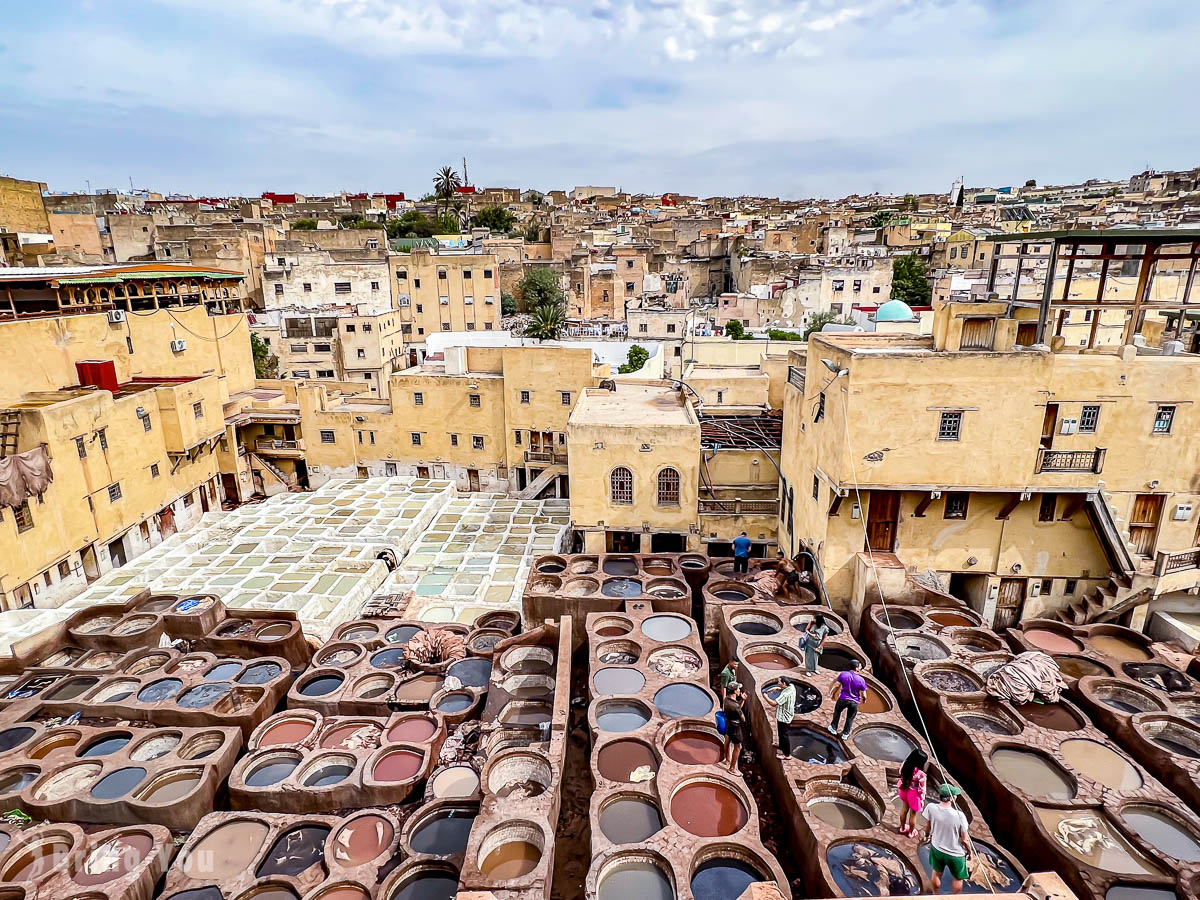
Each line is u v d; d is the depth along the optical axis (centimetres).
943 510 2356
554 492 4847
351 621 2730
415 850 1655
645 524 3069
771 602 2403
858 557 2383
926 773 1656
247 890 1548
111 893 1545
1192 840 1520
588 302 8719
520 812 1565
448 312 8056
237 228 8900
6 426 3038
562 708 1950
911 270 8044
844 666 2119
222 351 4906
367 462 4972
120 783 1902
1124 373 2109
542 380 4538
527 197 18488
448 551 3541
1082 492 2189
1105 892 1365
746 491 3181
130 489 3641
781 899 1036
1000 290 4953
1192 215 7606
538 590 2648
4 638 2622
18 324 3331
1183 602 2391
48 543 3066
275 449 5034
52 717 2217
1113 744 1767
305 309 7062
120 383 3997
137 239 8644
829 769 1650
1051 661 1998
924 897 892
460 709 2202
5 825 1778
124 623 2689
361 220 12231
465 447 4847
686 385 3747
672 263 10231
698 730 1848
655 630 2345
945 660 2044
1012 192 16838
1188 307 2191
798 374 2756
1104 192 14475
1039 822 1510
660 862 1406
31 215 6675
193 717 2145
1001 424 2155
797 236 10575
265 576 3194
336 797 1831
